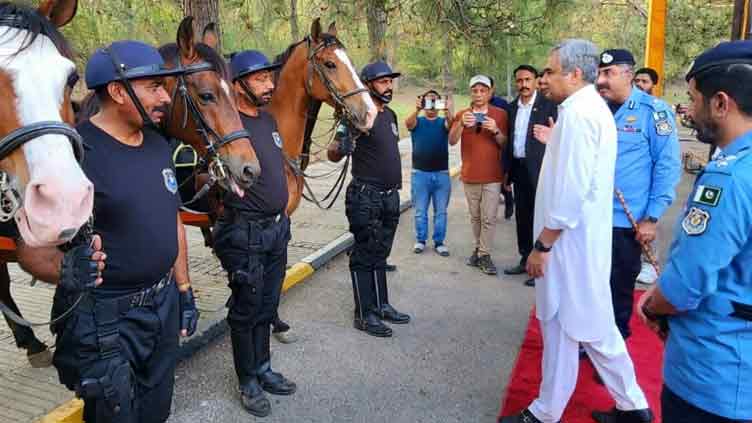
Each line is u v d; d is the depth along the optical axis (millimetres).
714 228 1648
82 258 1874
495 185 5719
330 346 4172
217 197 3463
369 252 4309
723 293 1732
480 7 8484
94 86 2061
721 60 1693
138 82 2070
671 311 1824
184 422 3211
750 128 1689
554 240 2660
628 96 3662
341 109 3945
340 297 5152
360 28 10648
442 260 6266
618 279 3639
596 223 2631
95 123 2123
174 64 2787
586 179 2541
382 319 4582
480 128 5613
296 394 3521
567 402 3008
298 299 5098
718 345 1740
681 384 1839
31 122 1691
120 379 2094
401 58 17734
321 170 10969
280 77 4074
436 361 3951
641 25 17781
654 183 3600
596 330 2709
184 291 2576
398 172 4262
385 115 4258
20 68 1738
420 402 3438
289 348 4137
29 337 3574
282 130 3986
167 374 2316
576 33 15555
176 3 7688
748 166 1639
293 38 9133
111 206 2025
